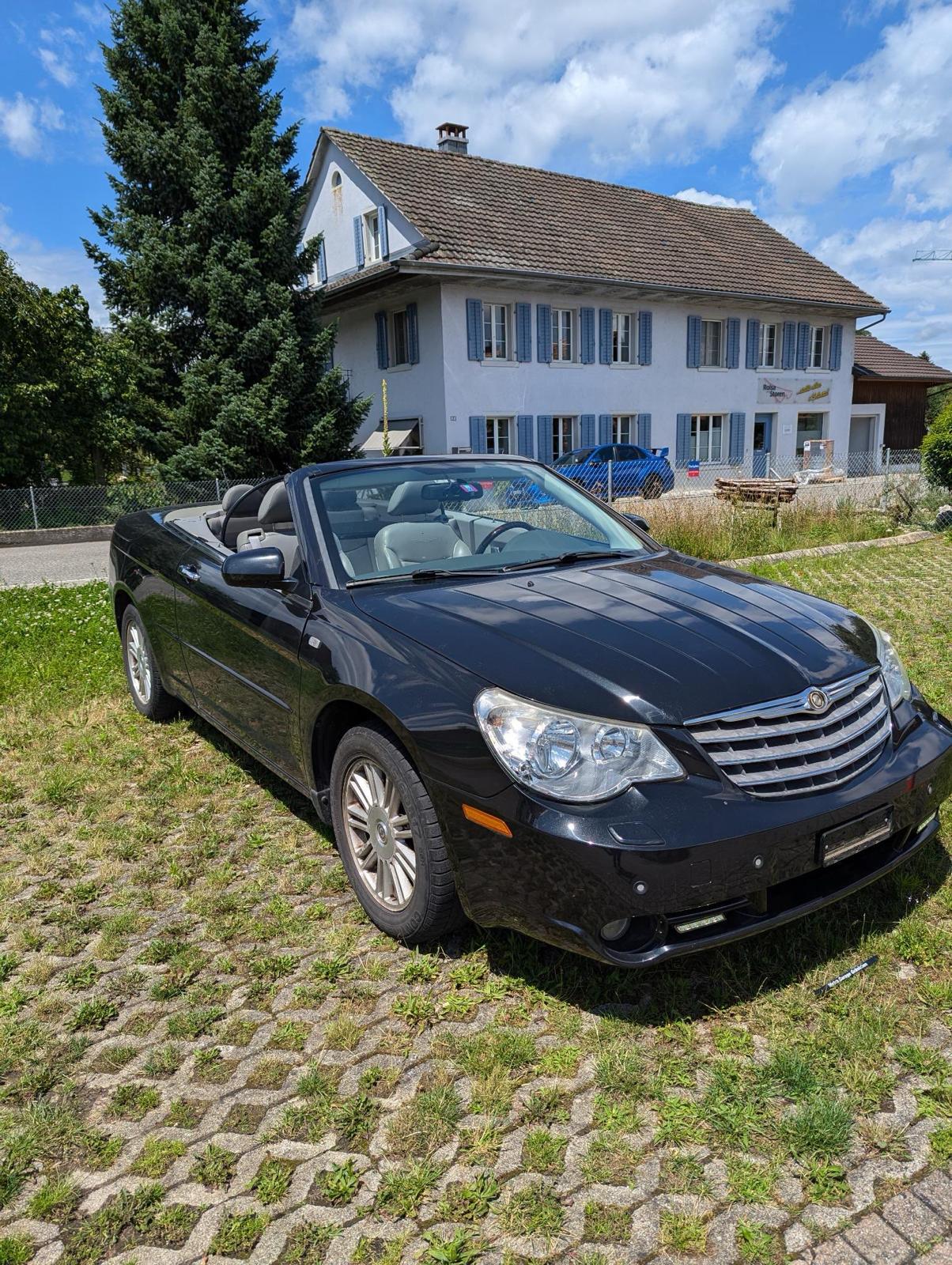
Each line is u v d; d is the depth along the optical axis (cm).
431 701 247
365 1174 193
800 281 2845
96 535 1809
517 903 228
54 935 292
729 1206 183
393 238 2259
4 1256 175
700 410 2644
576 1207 183
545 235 2369
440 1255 172
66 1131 206
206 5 1838
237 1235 178
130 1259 174
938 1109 205
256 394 1756
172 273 1731
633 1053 225
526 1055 226
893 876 301
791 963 259
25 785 414
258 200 1764
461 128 2644
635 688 235
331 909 302
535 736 226
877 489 1677
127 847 347
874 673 274
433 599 297
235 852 344
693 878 214
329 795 308
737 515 1221
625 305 2412
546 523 379
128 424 2012
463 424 2147
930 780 262
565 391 2328
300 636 307
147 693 488
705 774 225
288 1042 236
